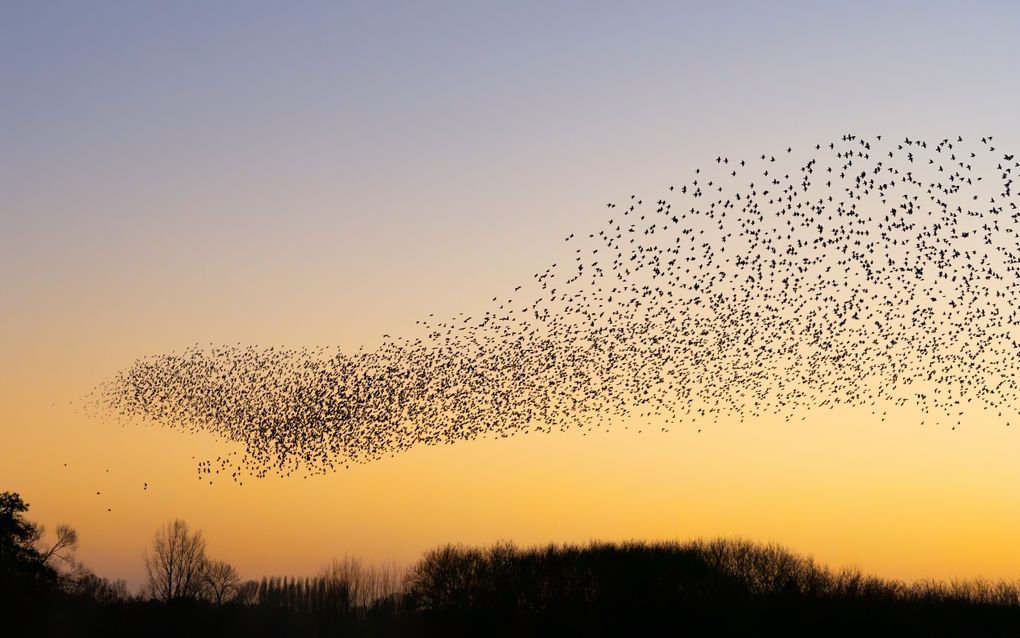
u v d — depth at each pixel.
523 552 124.12
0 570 95.88
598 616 114.44
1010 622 107.62
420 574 123.38
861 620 107.38
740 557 120.50
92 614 114.81
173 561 126.75
